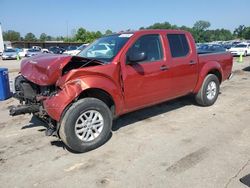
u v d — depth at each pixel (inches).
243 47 1213.7
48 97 170.4
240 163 157.3
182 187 136.6
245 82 425.7
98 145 181.6
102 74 177.6
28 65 198.7
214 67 269.4
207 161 160.9
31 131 217.5
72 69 174.4
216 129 211.6
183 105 279.6
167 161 162.4
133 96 198.2
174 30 233.6
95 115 178.2
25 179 148.4
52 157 171.8
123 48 191.8
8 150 183.6
